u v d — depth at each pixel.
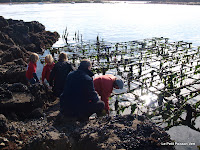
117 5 102.06
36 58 7.59
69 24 36.34
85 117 5.08
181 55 14.80
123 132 4.61
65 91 4.94
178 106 7.36
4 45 14.28
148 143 4.34
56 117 5.39
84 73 4.97
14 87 6.58
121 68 12.59
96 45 18.45
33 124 5.45
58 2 136.75
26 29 18.80
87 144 4.46
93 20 41.84
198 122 6.87
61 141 4.50
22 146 4.55
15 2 128.62
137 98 8.20
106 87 5.83
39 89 6.68
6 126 4.97
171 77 9.50
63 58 6.61
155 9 69.88
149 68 12.43
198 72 10.59
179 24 33.81
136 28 30.69
